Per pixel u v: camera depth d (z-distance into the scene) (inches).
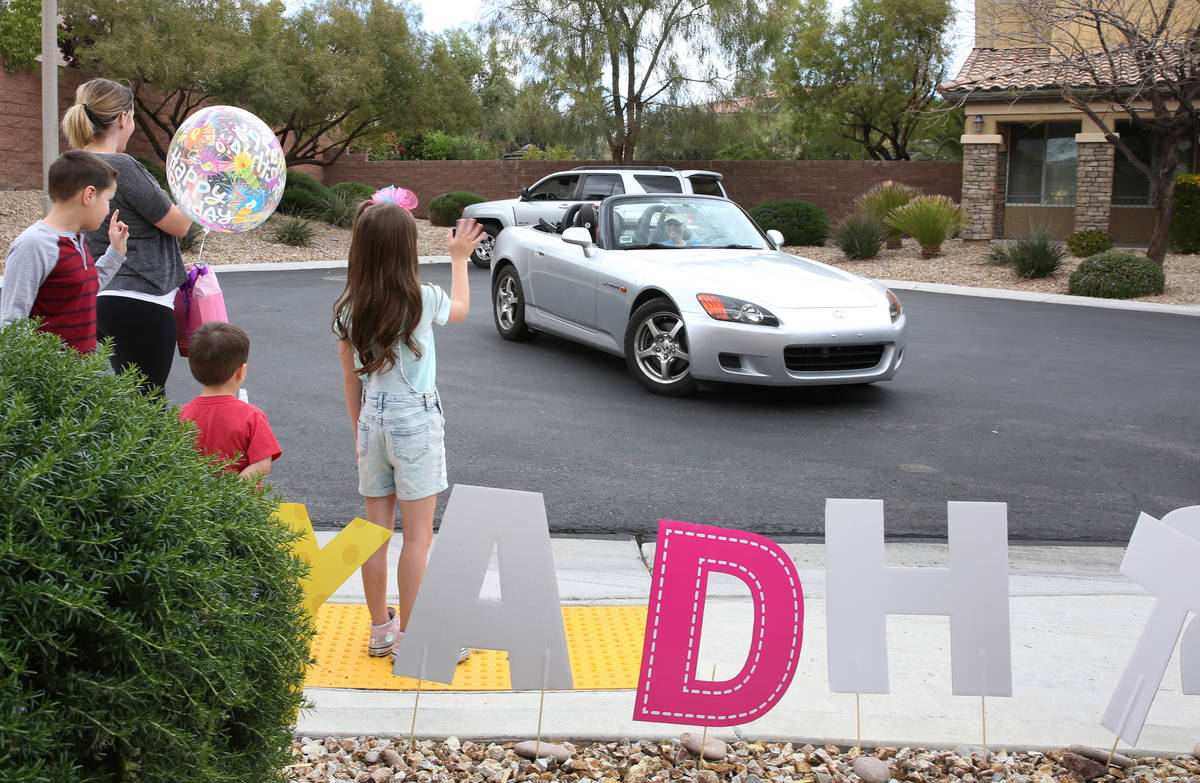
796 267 327.6
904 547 194.1
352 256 131.4
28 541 61.6
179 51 743.1
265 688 80.5
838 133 1197.1
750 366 292.4
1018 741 118.3
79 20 757.3
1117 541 200.7
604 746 116.3
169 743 67.4
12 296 130.6
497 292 400.8
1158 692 134.6
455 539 112.0
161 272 165.3
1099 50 705.0
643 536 194.7
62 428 65.6
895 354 304.5
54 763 60.2
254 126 167.8
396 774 108.8
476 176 1034.7
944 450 258.7
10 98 733.9
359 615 154.9
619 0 925.8
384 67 931.3
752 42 925.8
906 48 1104.2
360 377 137.9
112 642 63.9
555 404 297.3
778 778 110.1
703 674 134.0
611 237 348.5
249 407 134.8
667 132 965.8
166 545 66.9
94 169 136.5
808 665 138.8
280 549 83.6
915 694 130.6
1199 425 289.0
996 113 799.7
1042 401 315.6
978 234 816.3
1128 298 567.8
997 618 112.0
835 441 264.7
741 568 106.2
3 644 58.1
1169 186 604.4
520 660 111.5
